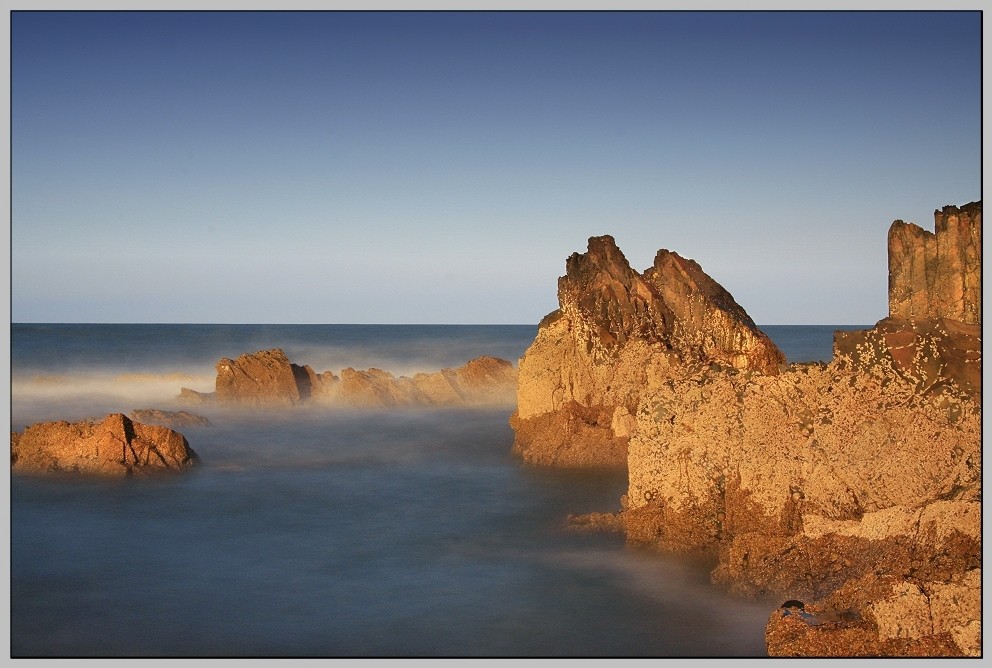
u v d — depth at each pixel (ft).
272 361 127.54
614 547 56.59
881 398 48.57
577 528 62.23
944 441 46.55
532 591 50.80
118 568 56.49
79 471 79.51
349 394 126.31
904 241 54.08
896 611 36.50
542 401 87.35
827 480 48.08
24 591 52.37
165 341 313.94
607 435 82.69
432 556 58.03
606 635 44.60
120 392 150.92
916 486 46.50
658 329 82.33
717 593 48.21
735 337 72.54
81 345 290.15
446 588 52.03
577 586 50.98
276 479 80.48
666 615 45.80
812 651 36.52
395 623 47.06
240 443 98.12
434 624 46.78
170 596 51.49
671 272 82.64
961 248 51.93
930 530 42.32
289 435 103.24
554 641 44.04
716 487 52.29
